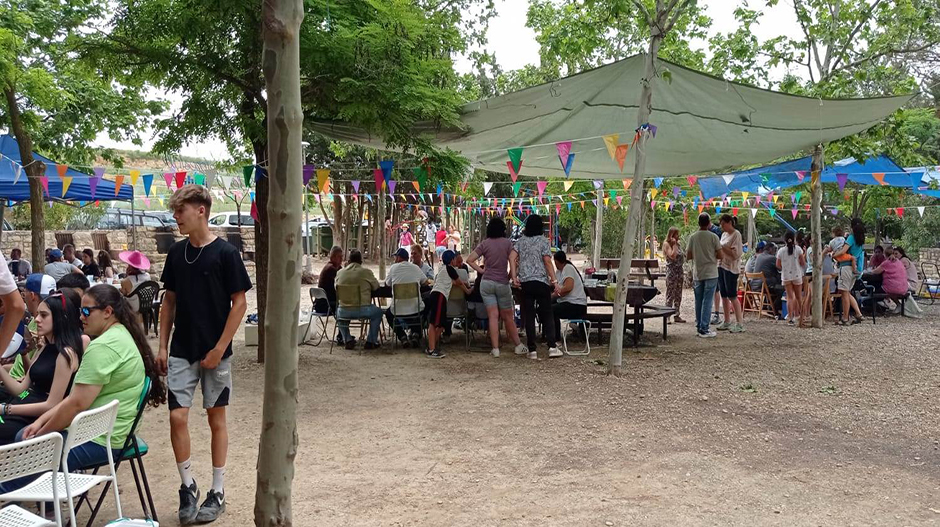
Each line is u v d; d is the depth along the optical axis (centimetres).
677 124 939
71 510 317
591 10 910
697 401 661
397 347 979
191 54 757
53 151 1270
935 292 1543
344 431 577
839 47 1093
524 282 881
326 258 3228
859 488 437
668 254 1214
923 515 394
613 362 777
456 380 765
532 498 427
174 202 385
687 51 1230
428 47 798
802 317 1146
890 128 1070
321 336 1025
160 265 1950
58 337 389
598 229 1583
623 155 752
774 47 1103
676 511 403
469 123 895
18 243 1811
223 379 396
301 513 407
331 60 726
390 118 751
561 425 586
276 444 263
